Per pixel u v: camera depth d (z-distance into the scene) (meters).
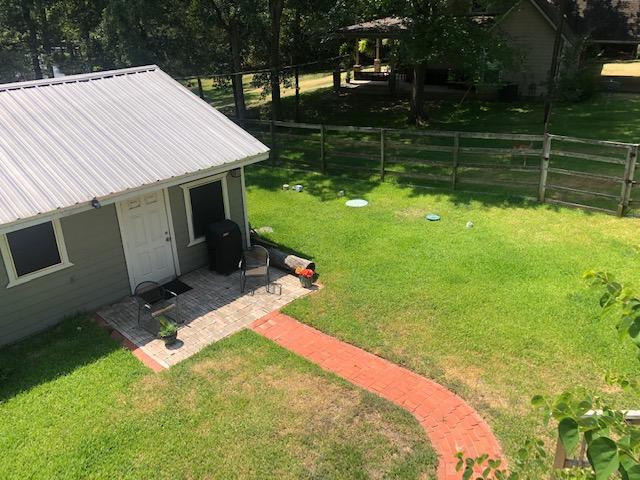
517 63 20.45
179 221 10.68
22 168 8.84
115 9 20.83
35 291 8.95
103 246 9.63
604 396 7.00
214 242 10.80
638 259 10.51
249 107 28.25
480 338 8.37
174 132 10.83
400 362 7.95
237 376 7.79
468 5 19.11
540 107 23.14
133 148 10.04
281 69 22.66
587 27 27.08
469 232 12.18
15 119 9.89
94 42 31.12
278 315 9.41
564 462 4.18
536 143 18.42
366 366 7.93
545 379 7.42
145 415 7.06
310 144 17.91
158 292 10.29
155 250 10.45
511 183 14.13
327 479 5.97
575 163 16.36
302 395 7.33
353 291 9.97
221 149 10.70
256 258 11.27
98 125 10.38
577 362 7.72
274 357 8.20
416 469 6.05
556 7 25.00
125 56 24.39
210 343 8.70
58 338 8.95
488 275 10.23
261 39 23.16
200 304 9.92
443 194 14.60
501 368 7.69
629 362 7.64
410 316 9.06
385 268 10.73
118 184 9.02
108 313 9.74
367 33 22.16
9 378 7.93
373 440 6.49
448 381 7.47
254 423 6.84
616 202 13.32
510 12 21.83
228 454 6.37
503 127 20.66
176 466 6.23
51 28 33.47
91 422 6.98
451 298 9.52
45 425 6.96
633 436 2.47
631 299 2.95
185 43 23.80
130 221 9.89
